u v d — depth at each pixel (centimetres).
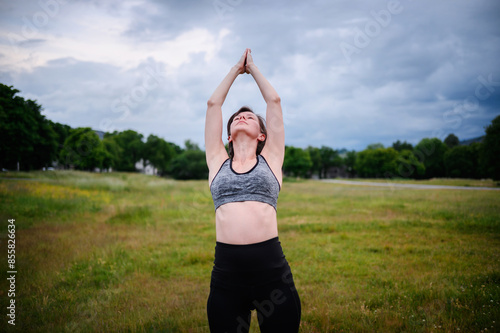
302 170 7756
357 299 384
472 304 347
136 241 741
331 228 900
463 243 709
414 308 351
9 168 3253
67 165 4025
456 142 6338
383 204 1497
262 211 171
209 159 204
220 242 172
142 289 432
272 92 205
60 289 429
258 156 195
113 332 301
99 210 1221
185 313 347
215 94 213
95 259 579
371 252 650
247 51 226
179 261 592
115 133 6391
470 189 2689
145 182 2594
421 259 576
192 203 1512
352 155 10950
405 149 8181
